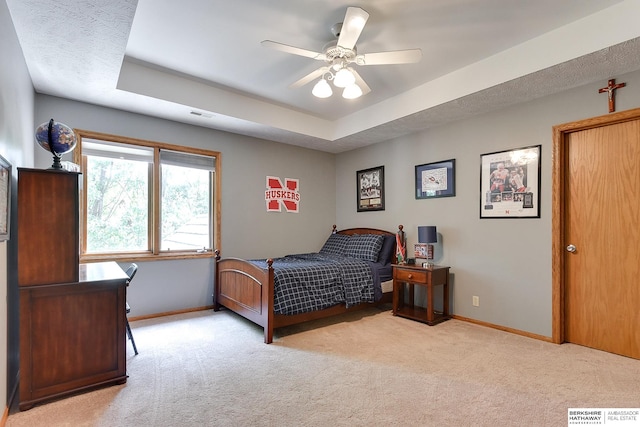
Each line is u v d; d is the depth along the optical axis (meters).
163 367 2.54
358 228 5.14
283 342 3.09
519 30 2.55
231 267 3.80
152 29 2.51
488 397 2.11
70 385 2.11
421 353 2.82
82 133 3.37
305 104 4.13
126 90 3.08
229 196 4.43
